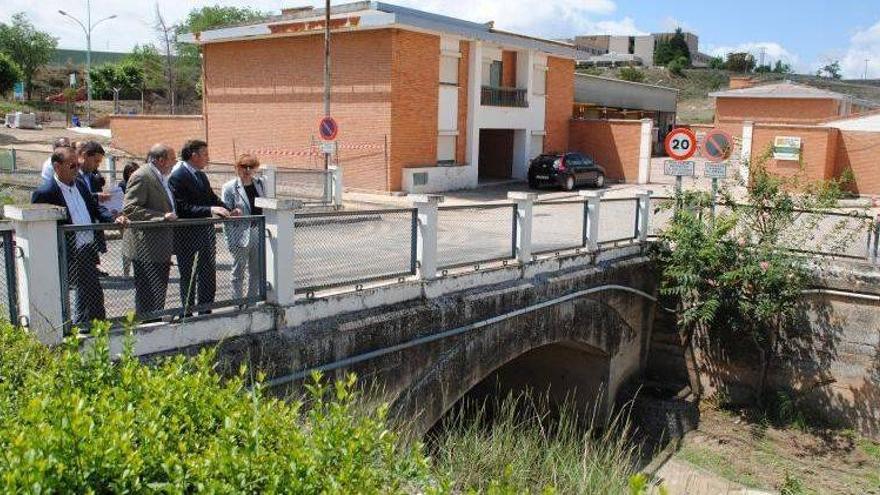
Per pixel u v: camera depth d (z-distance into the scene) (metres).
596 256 11.81
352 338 7.45
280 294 6.87
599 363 12.66
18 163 21.23
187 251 6.27
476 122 25.67
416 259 8.46
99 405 3.28
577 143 30.77
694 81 87.75
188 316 6.29
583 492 6.41
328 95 22.17
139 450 2.91
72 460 2.77
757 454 11.66
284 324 6.91
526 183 27.83
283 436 3.30
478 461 6.66
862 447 11.76
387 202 20.84
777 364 12.69
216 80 27.33
